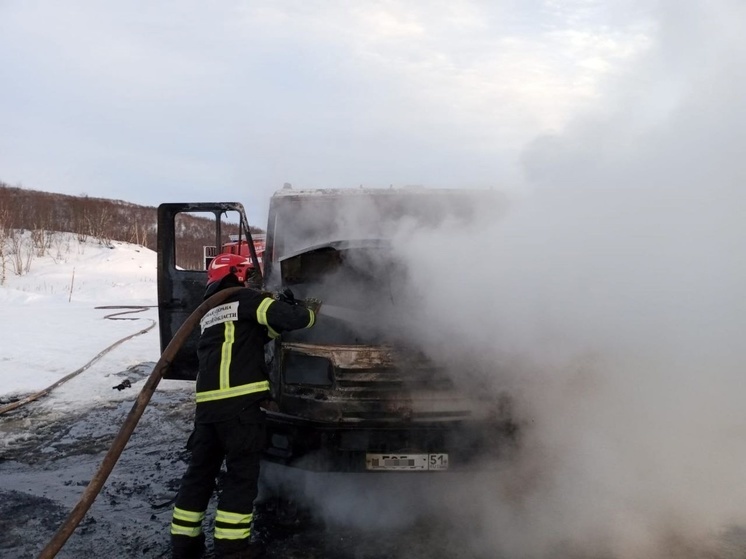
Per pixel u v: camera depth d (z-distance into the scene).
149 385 3.13
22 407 6.11
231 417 3.11
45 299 16.27
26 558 3.17
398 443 3.36
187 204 4.51
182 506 3.16
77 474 4.36
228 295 3.35
